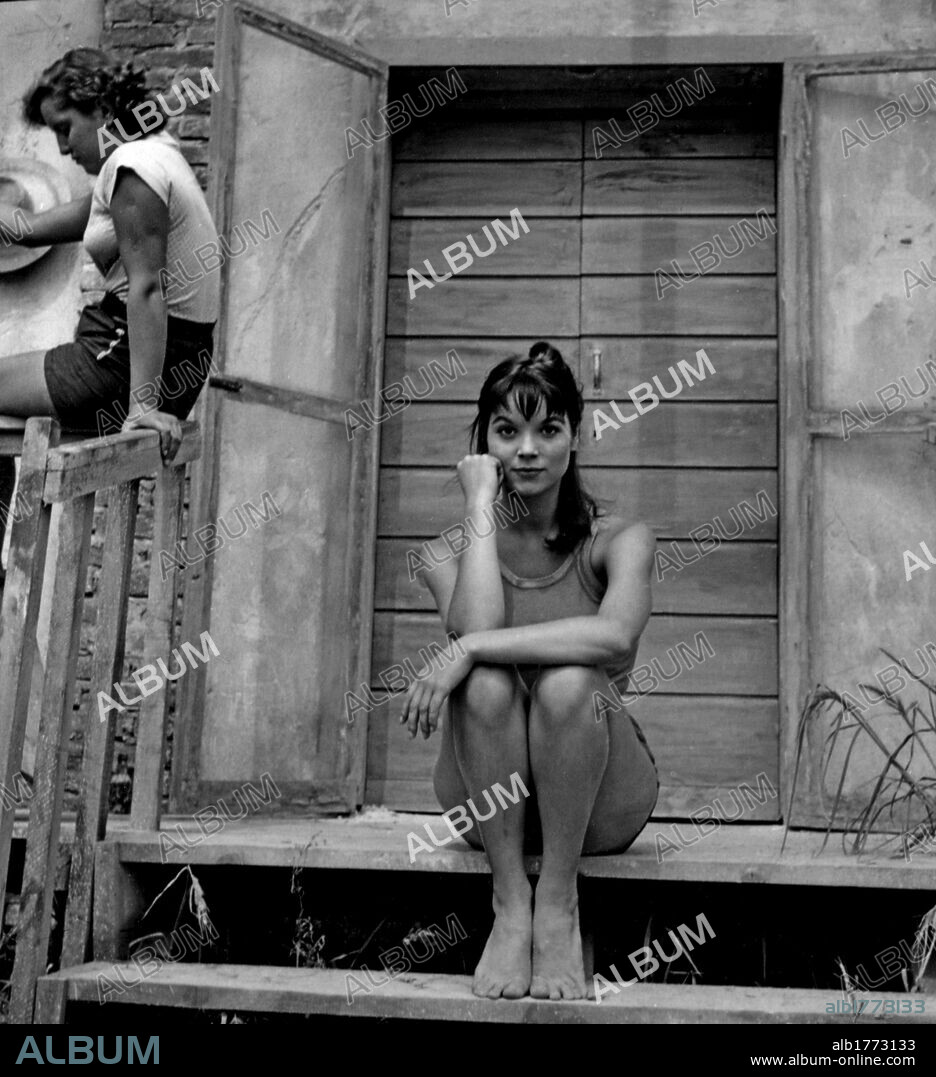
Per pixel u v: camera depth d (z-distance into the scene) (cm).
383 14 363
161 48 369
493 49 356
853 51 348
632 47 353
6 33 377
